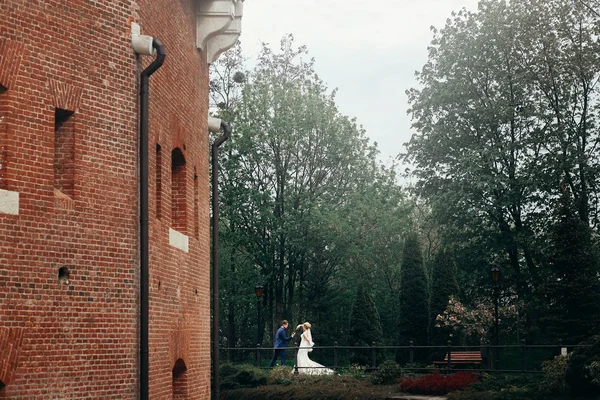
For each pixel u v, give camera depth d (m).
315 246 51.81
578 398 25.30
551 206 43.97
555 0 45.06
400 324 48.91
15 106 13.22
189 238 19.52
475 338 49.75
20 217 13.17
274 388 31.14
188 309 19.17
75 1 14.32
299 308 55.78
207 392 21.08
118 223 14.76
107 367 14.33
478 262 47.06
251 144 50.97
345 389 30.58
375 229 52.78
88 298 14.13
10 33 13.21
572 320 34.50
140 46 15.24
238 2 21.91
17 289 13.05
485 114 44.03
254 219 51.28
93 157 14.46
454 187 44.66
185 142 19.30
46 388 13.36
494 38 44.69
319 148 52.16
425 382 30.08
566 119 44.16
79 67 14.32
